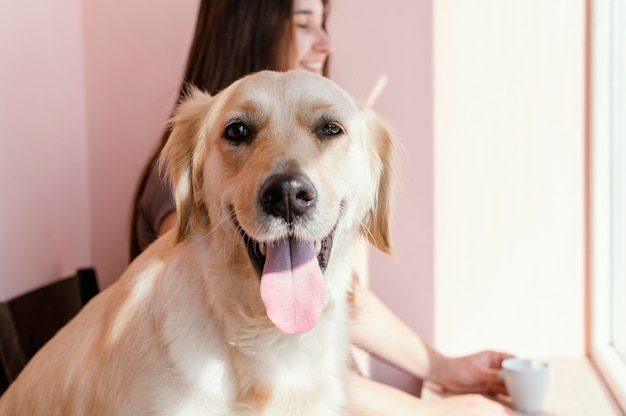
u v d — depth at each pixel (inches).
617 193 85.1
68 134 97.5
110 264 103.1
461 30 92.7
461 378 79.4
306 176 50.3
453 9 92.7
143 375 52.5
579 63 90.4
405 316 95.8
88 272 92.0
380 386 69.7
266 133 53.7
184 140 59.6
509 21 91.5
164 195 72.5
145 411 51.8
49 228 92.6
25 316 80.0
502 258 93.6
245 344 53.9
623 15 80.6
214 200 55.4
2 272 81.9
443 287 95.0
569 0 90.0
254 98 54.4
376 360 98.0
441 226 94.4
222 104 56.8
